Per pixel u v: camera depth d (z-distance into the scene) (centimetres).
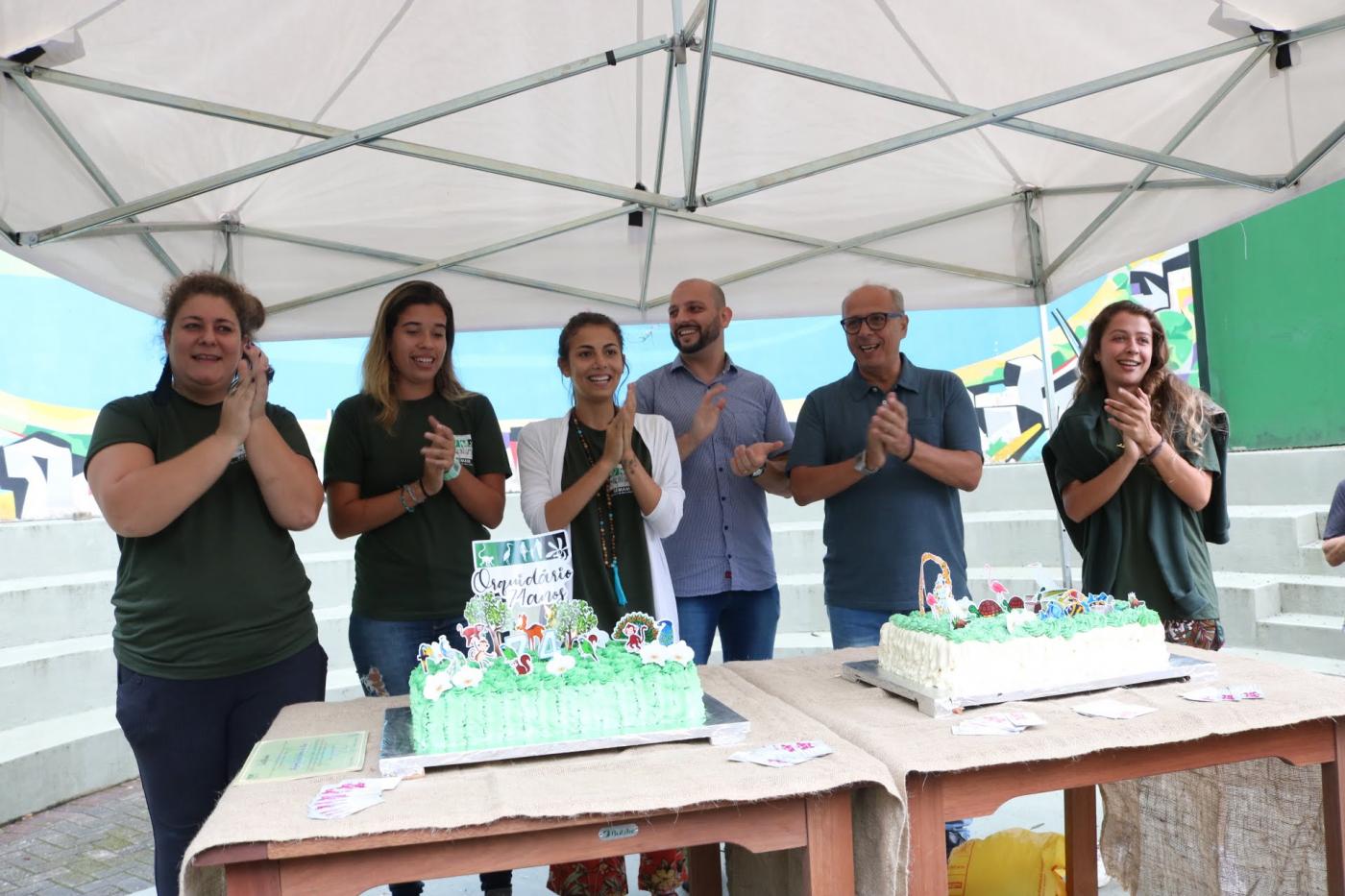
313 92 324
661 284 459
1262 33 303
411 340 303
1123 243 411
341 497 304
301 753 204
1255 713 206
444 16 298
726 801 171
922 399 347
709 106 347
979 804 195
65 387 697
